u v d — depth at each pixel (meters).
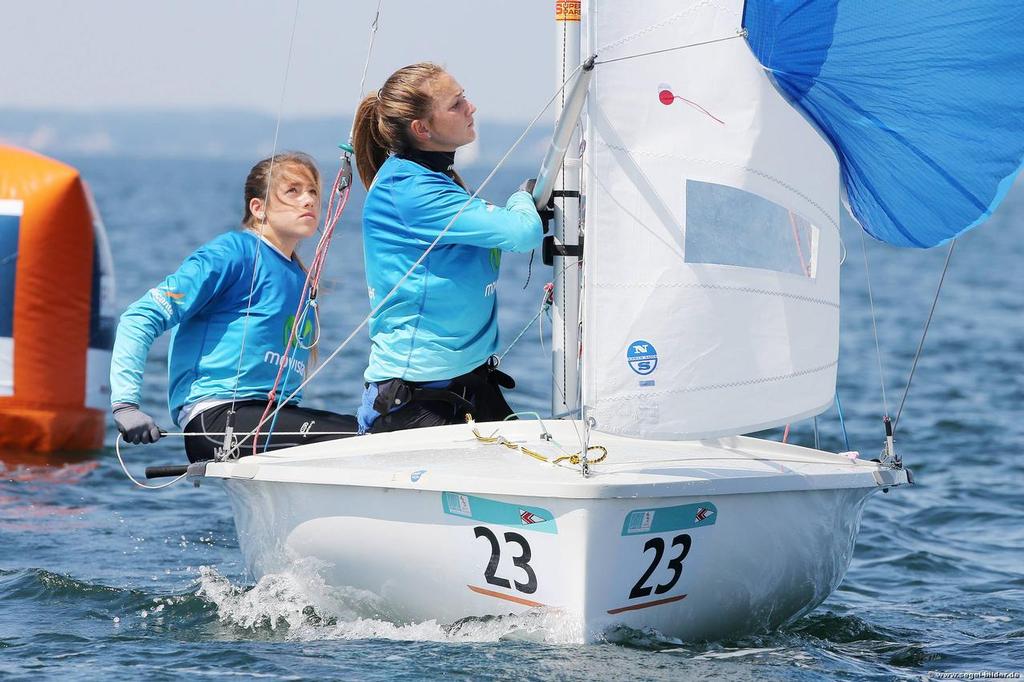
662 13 13.59
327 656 13.80
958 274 98.31
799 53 13.95
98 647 14.80
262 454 15.58
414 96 15.83
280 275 17.89
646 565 13.36
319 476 14.08
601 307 13.57
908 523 25.17
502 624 13.83
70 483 26.91
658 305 13.61
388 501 13.87
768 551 14.24
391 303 15.91
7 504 24.66
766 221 13.97
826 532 14.94
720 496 13.50
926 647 16.06
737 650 14.42
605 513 12.92
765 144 13.95
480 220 15.22
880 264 110.12
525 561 13.32
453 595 14.00
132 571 19.72
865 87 14.34
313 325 18.36
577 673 12.80
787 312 14.07
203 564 20.38
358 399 37.66
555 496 12.86
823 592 15.77
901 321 64.88
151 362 44.88
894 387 43.50
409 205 15.58
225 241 17.64
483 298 15.97
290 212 17.84
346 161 16.69
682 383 13.68
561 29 15.92
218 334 17.53
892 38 14.07
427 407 16.20
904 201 15.32
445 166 16.33
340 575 14.76
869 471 14.95
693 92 13.71
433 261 15.62
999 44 14.15
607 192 13.56
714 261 13.73
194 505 25.17
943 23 13.99
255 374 17.58
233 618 16.11
